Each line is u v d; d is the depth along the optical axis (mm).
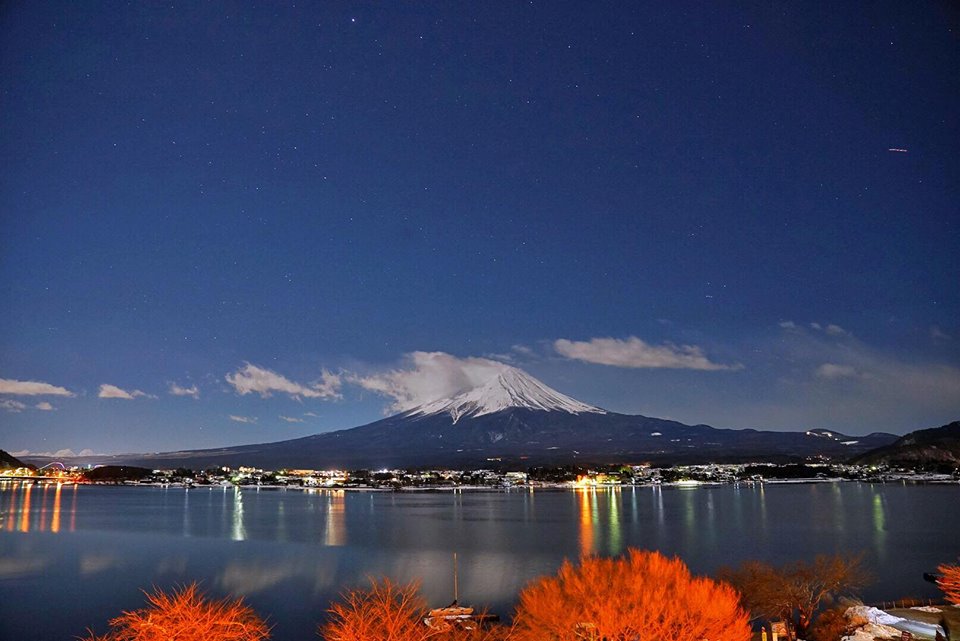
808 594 59969
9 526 190750
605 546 143625
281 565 122562
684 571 47500
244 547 148250
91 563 126250
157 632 41812
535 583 60906
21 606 90188
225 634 43562
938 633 51000
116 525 196875
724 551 132000
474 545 147875
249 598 92812
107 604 91625
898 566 108938
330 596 93062
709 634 42062
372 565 121312
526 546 145750
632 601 42031
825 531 166625
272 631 73625
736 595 53188
